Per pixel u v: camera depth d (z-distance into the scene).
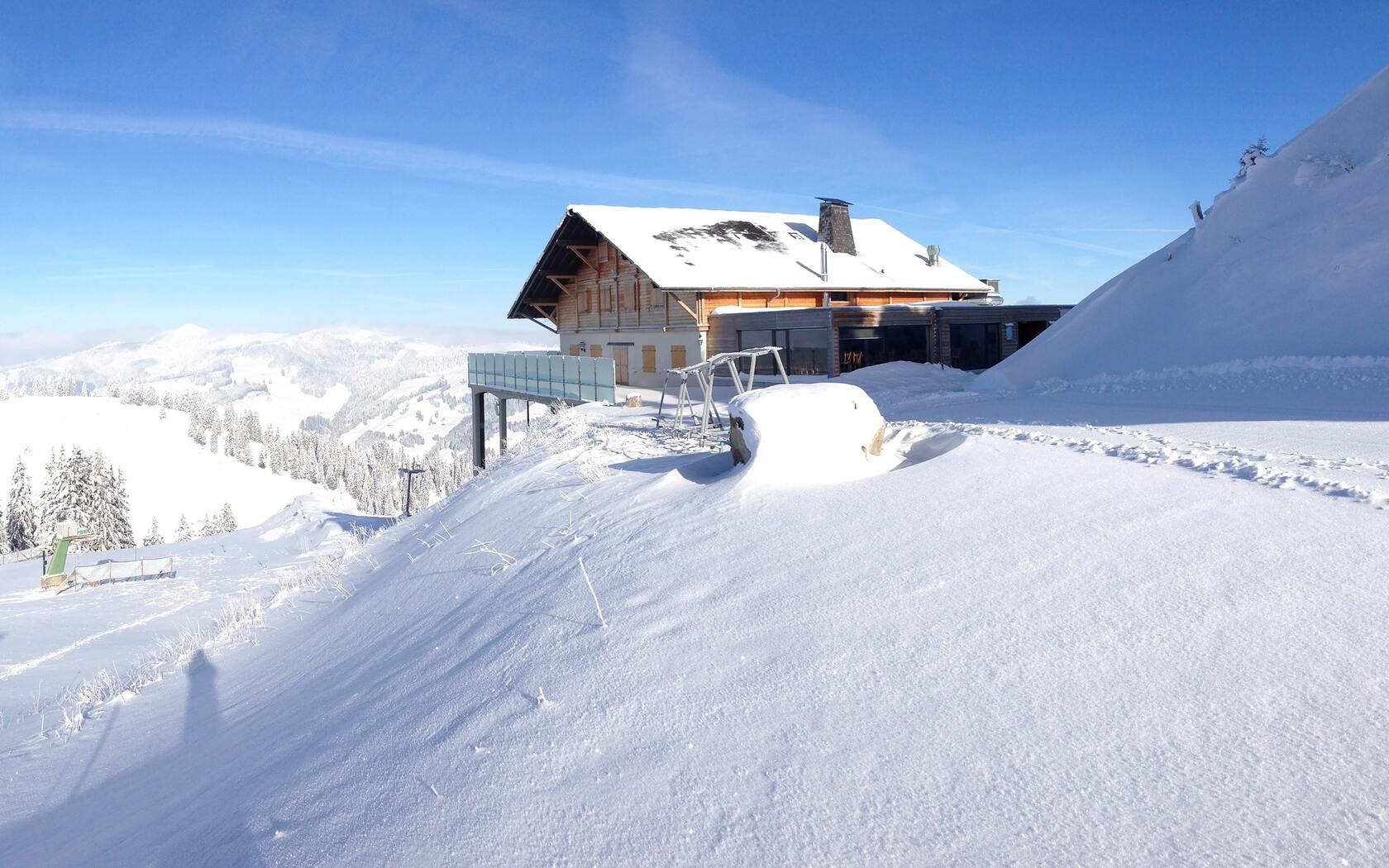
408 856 2.82
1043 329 31.23
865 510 5.49
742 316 27.30
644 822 2.71
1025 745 2.76
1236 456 5.95
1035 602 3.77
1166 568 3.91
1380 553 3.78
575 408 21.89
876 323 25.97
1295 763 2.48
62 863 4.18
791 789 2.73
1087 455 6.23
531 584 6.02
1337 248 15.84
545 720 3.56
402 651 5.88
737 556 5.12
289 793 3.68
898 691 3.22
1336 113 18.73
